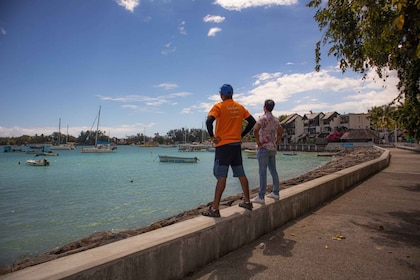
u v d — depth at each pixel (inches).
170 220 386.0
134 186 920.9
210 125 161.8
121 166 1811.0
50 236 426.6
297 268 143.1
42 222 501.0
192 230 138.5
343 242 178.9
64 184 993.5
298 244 175.2
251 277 133.6
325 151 3154.5
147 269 115.0
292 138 4005.9
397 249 168.2
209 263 146.7
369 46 200.5
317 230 202.2
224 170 164.9
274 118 206.8
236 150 169.5
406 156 1057.5
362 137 3112.7
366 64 267.7
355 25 242.4
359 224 216.8
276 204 205.3
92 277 97.3
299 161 2048.5
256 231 182.4
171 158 2183.8
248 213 175.2
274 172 211.9
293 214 228.8
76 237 421.1
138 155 3400.6
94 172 1433.3
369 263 149.3
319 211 255.9
